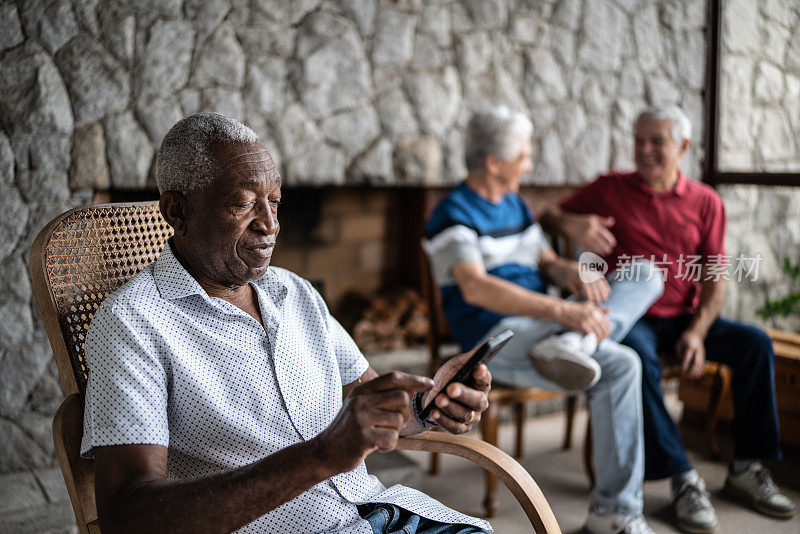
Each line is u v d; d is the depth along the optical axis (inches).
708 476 87.0
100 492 33.1
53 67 76.3
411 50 97.1
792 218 112.9
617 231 87.2
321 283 112.0
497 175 81.8
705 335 83.3
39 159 76.6
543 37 106.7
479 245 81.2
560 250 93.0
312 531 39.4
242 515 30.9
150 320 36.8
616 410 71.2
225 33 84.9
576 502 80.6
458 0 99.8
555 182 110.6
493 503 76.4
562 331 73.6
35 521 66.4
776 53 112.7
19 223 76.3
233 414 37.9
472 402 37.6
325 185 93.8
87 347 36.5
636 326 82.4
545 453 94.5
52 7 75.7
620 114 114.6
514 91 105.5
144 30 80.4
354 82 93.7
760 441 78.7
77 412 40.0
